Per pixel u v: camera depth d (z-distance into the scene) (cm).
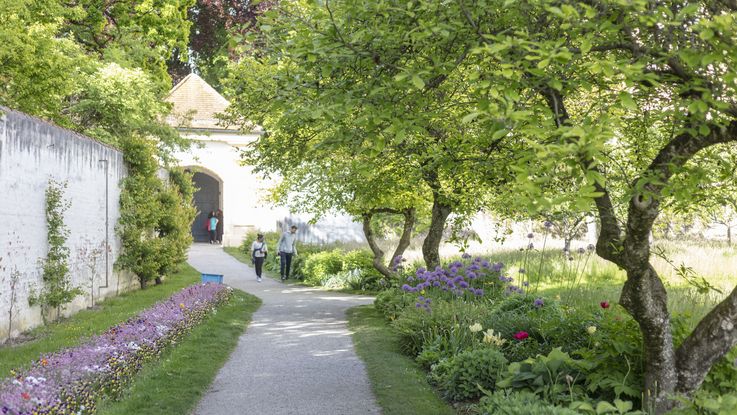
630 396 584
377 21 521
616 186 688
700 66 469
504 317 923
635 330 613
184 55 2436
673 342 593
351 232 3309
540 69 443
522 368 649
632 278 529
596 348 652
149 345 896
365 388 793
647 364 552
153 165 1855
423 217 1781
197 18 3312
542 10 518
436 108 609
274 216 3356
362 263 2130
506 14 535
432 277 1222
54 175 1215
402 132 498
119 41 2281
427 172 1148
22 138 1067
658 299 537
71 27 2222
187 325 1141
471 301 1093
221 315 1385
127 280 1789
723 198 649
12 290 1023
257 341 1133
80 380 652
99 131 1912
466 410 688
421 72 483
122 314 1312
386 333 1169
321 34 532
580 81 500
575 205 402
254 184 3341
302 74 596
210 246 3459
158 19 2308
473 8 518
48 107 1598
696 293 1227
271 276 2427
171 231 2058
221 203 3725
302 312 1522
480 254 2116
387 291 1468
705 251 2030
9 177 1018
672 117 590
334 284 2109
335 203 1755
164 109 2234
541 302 925
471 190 1110
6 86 1466
